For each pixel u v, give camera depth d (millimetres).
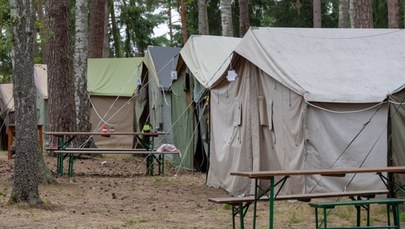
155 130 16688
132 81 19844
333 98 9523
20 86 9148
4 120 20312
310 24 33188
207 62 14109
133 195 11102
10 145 16781
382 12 28688
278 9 33344
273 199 6953
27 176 9305
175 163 16188
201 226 8297
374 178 9602
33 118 9312
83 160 16625
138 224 8375
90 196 10820
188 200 10664
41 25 13531
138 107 18250
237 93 11500
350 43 11117
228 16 19828
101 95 19703
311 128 9656
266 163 10836
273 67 10367
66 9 16344
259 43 10781
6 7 11492
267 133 10781
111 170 14961
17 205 9219
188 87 15023
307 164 9648
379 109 9680
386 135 9648
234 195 11273
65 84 16391
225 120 12062
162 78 16703
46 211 9102
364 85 9930
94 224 8281
